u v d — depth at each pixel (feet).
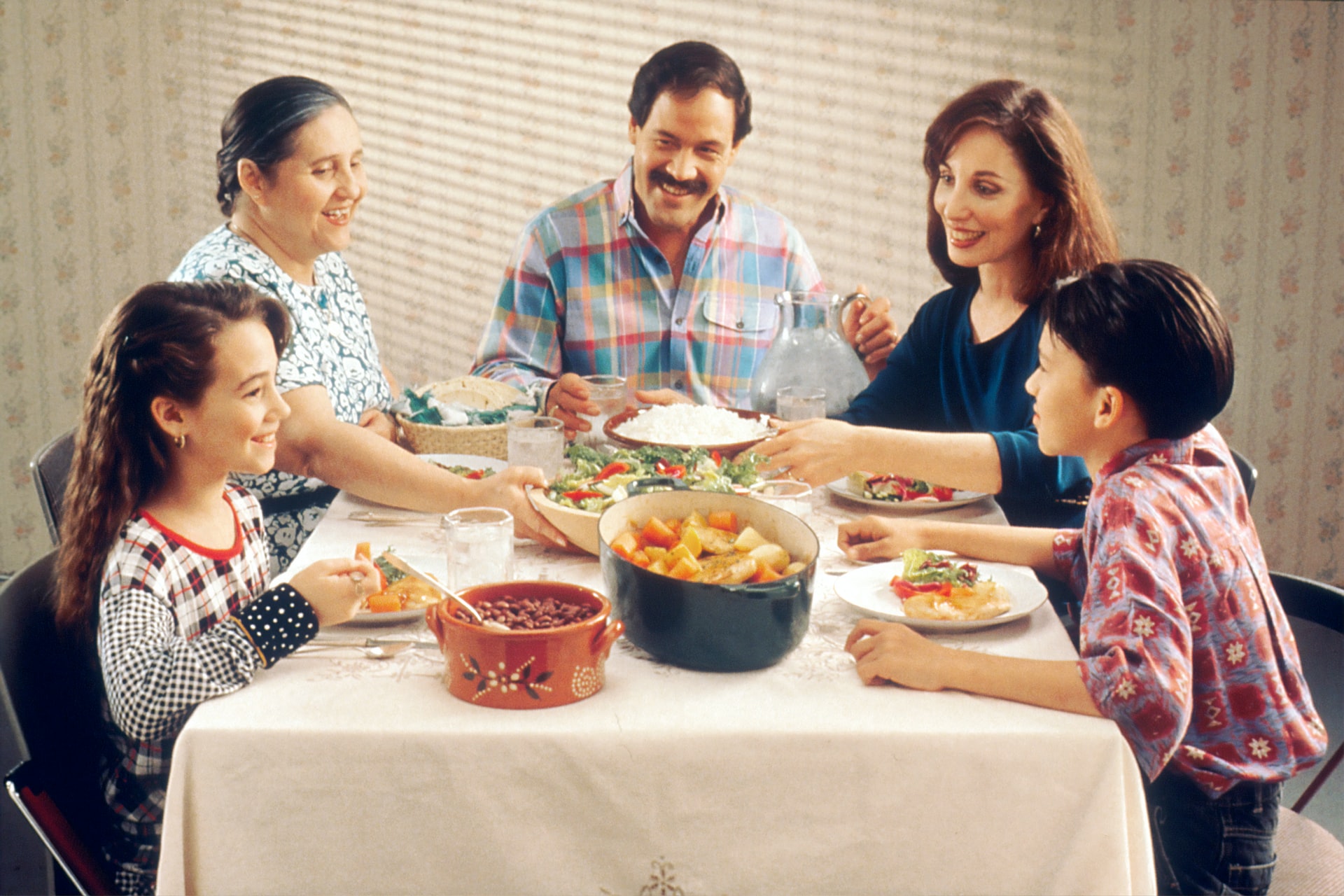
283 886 3.41
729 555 3.92
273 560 6.22
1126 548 3.67
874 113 11.09
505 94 11.32
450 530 4.17
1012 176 5.81
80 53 11.14
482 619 3.57
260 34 11.23
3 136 11.27
